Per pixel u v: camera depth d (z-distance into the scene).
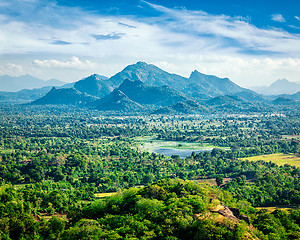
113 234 104.81
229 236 95.38
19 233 127.50
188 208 112.12
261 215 132.00
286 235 115.62
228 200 146.12
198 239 96.19
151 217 115.75
